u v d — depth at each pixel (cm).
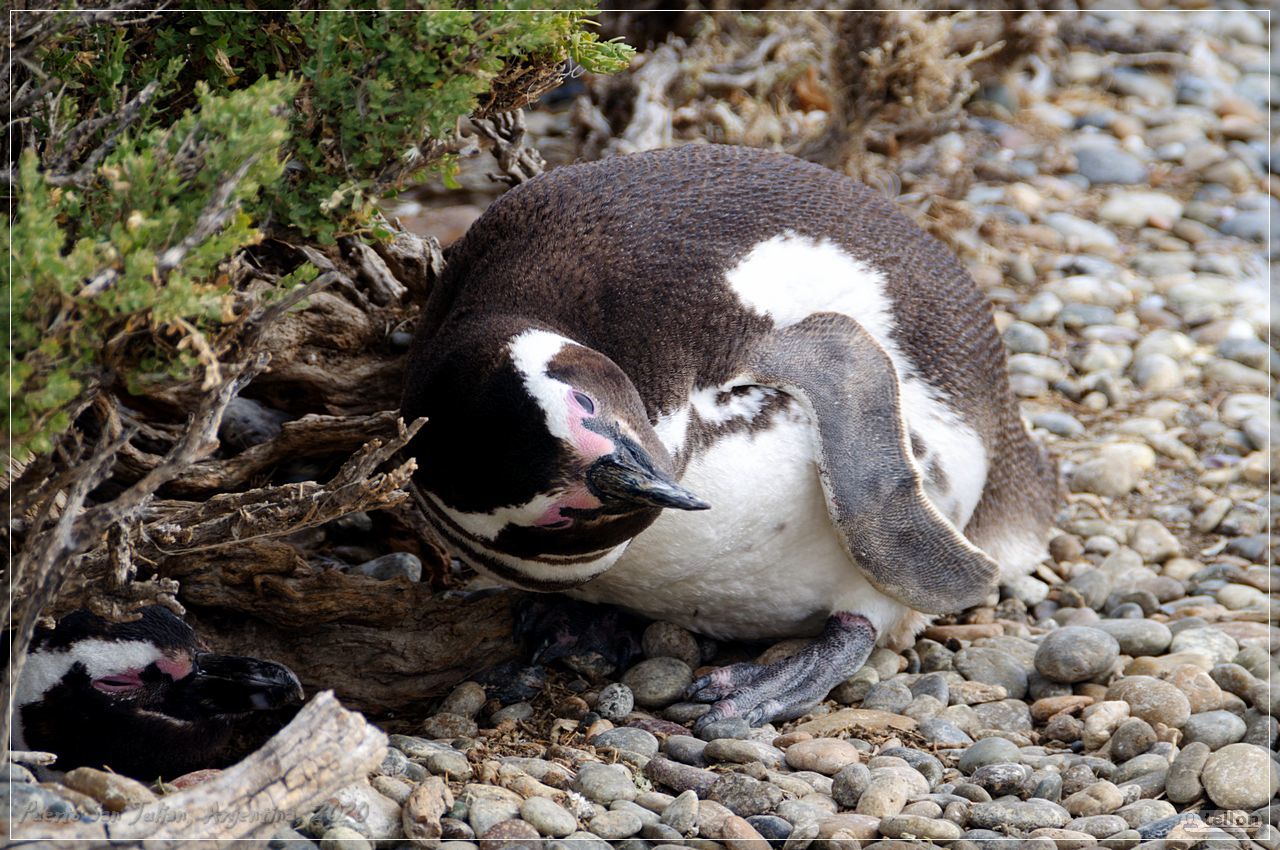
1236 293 2039
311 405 1341
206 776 915
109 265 725
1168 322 1978
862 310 1176
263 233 908
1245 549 1526
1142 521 1573
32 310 721
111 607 851
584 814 952
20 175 795
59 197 778
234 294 820
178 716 995
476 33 866
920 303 1206
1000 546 1341
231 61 964
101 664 955
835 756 1061
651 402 1066
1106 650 1220
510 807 930
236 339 823
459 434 952
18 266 701
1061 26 2736
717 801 987
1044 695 1226
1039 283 2056
